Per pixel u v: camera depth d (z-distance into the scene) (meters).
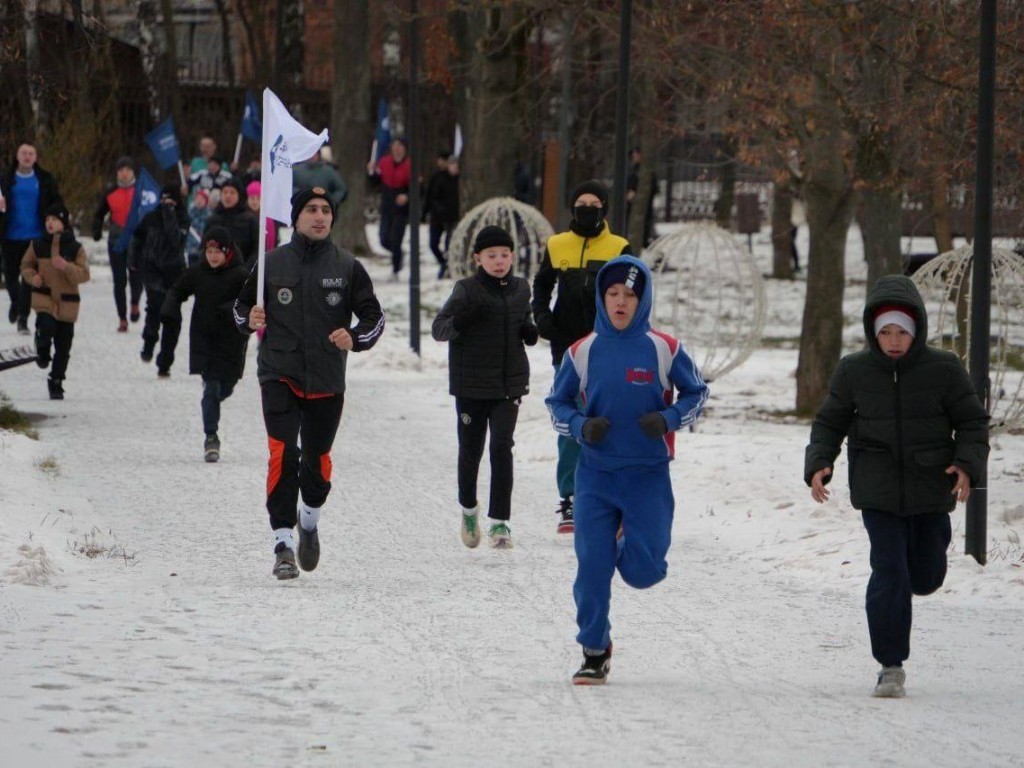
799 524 37.53
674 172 149.25
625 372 22.73
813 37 55.56
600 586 22.61
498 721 20.12
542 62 106.69
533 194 118.12
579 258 36.69
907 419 22.38
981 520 32.97
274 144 31.14
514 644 25.20
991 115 33.66
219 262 44.97
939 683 23.31
